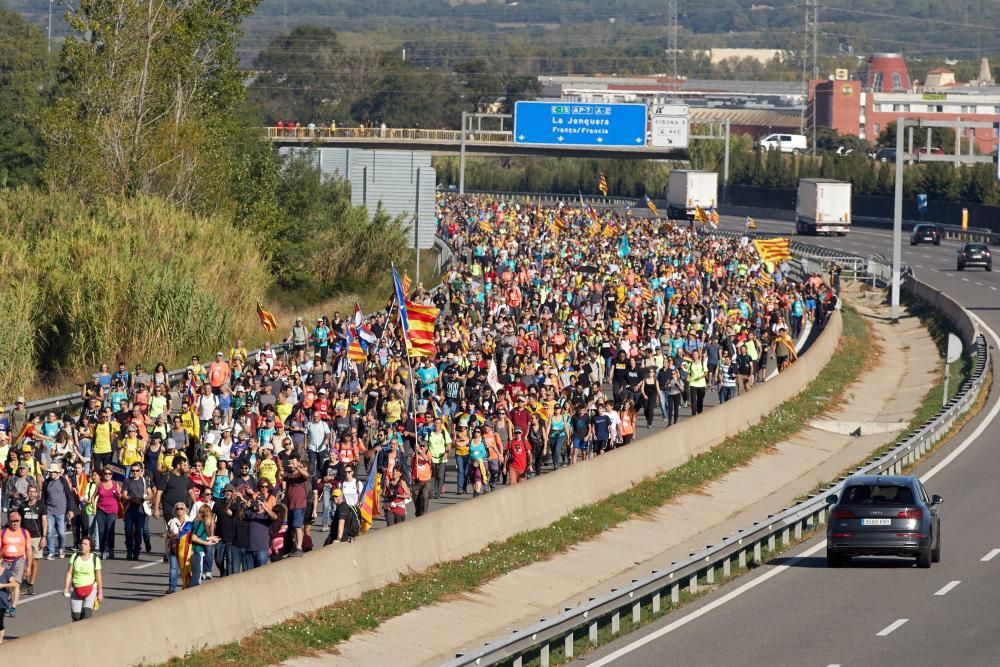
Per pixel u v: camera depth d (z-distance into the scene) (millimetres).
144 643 56000
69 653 52125
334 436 100000
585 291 173875
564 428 104938
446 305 185125
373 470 78125
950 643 63094
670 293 177625
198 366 117500
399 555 75812
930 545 80125
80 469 83375
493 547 84562
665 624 69500
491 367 117000
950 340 142000
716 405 136500
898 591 75375
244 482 71438
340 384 118312
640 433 121625
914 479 82000
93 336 153000
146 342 155625
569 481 96000
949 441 127500
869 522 79375
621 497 101250
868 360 175875
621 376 125500
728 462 116812
